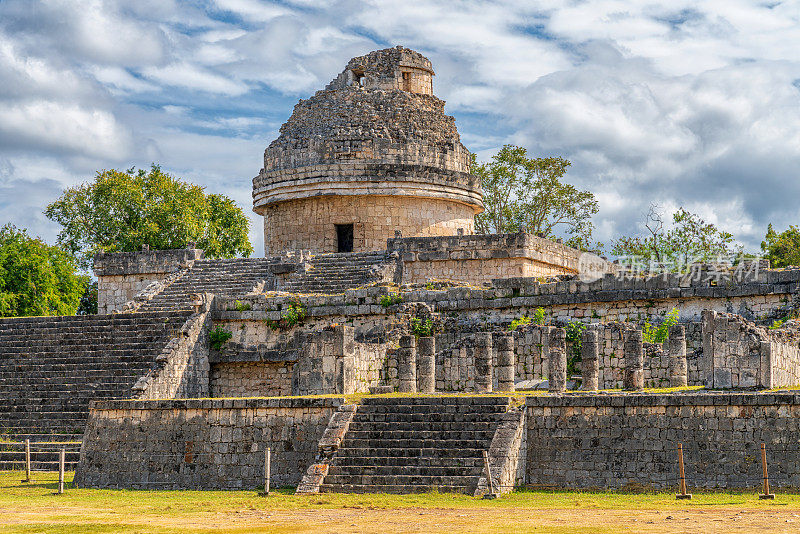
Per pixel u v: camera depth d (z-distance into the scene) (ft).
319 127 182.09
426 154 180.55
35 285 197.57
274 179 182.09
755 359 104.94
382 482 95.66
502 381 118.52
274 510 86.02
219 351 144.97
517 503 86.89
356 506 86.58
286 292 152.25
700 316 130.11
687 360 117.70
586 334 116.16
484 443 97.35
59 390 135.13
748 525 70.69
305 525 76.02
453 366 126.31
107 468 111.65
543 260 165.48
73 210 236.63
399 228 177.58
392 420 102.83
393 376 130.62
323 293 155.94
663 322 127.75
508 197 241.55
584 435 98.53
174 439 109.91
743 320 108.06
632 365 112.78
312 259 166.09
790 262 206.59
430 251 164.14
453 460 96.37
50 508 89.45
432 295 143.13
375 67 187.32
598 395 99.04
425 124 184.24
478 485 92.22
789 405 91.97
